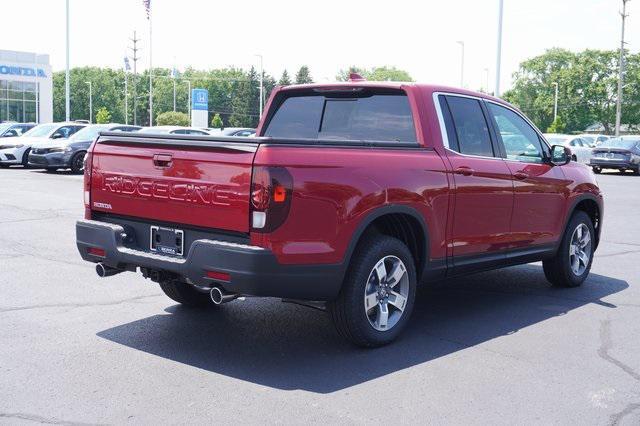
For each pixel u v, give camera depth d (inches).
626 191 812.0
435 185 214.2
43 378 177.3
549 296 278.8
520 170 252.1
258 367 188.2
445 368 189.8
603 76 4303.6
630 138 1189.7
